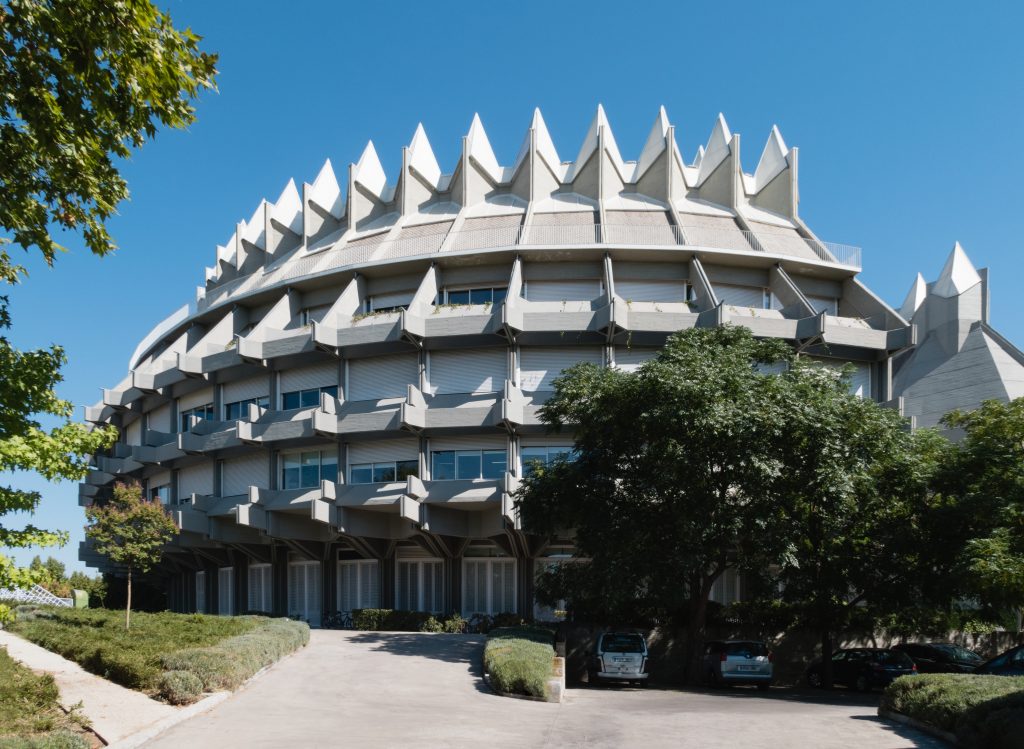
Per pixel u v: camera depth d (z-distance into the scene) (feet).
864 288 133.39
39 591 182.19
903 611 95.14
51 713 43.04
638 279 131.34
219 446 135.13
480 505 120.16
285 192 177.06
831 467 77.46
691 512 79.77
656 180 151.23
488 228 139.03
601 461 87.20
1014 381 145.69
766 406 76.59
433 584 131.64
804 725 53.16
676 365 80.18
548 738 46.80
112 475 179.63
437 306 127.03
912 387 159.22
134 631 79.51
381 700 60.29
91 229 39.99
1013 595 76.33
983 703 44.11
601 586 84.17
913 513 87.81
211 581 162.61
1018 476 80.84
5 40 33.83
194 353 140.56
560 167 164.55
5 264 41.37
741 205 151.33
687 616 104.53
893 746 45.16
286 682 66.18
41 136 35.42
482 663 78.33
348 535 123.54
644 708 62.80
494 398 121.80
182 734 44.86
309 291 142.82
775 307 134.10
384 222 156.46
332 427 122.11
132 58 35.22
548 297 131.44
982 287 162.09
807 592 91.40
